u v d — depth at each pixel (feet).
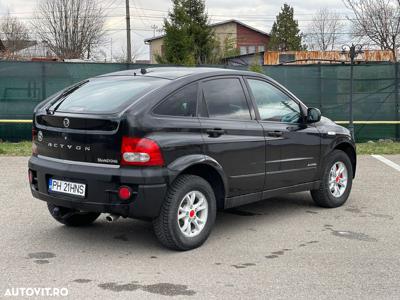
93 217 20.53
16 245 17.89
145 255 16.88
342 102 49.88
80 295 13.58
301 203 24.66
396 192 27.07
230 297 13.51
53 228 20.06
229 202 18.63
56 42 181.27
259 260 16.43
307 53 111.75
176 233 16.71
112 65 48.62
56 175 17.10
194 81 18.07
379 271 15.47
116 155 16.05
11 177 30.35
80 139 16.67
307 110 21.85
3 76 46.85
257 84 20.44
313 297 13.55
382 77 49.47
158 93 16.93
